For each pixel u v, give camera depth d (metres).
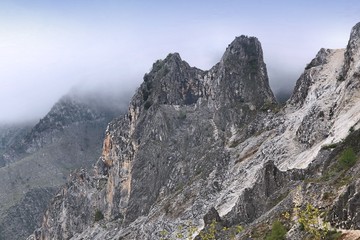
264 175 124.62
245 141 179.62
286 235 87.31
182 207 168.25
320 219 83.44
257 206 122.06
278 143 159.62
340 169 101.06
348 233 76.00
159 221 170.25
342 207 80.38
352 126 123.56
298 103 176.25
